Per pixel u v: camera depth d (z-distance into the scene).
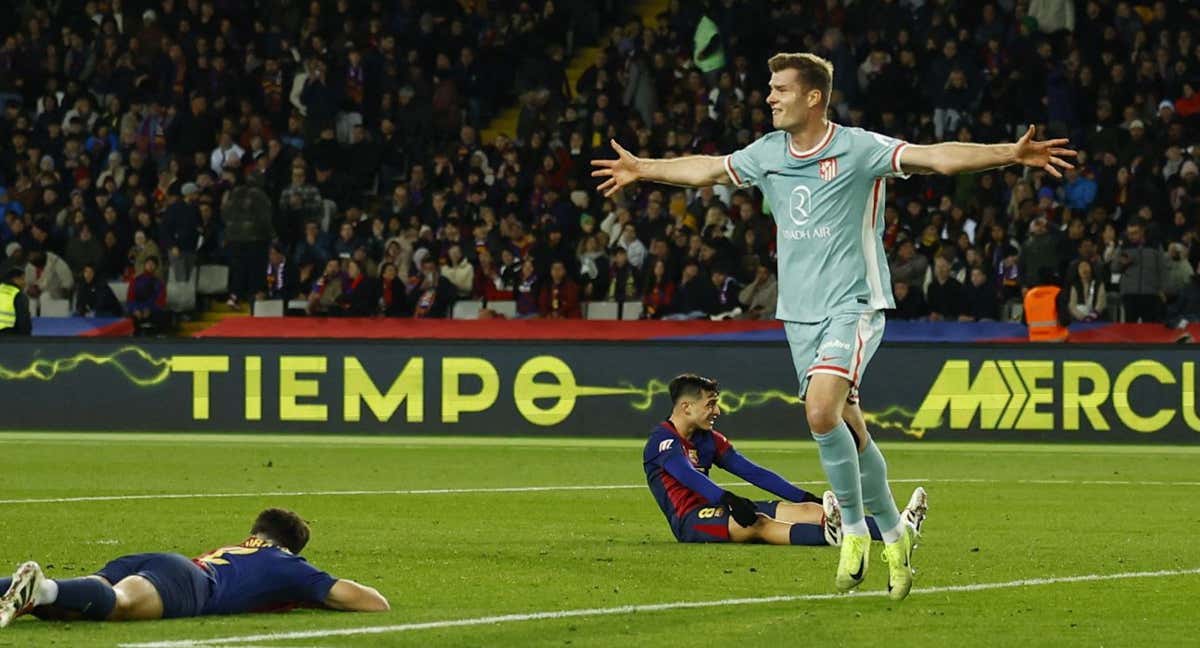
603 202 50.75
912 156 15.38
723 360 40.47
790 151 15.87
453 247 47.50
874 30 53.81
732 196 48.88
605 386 40.59
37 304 49.50
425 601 16.77
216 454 36.50
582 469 33.72
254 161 52.75
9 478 31.14
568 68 59.31
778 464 35.62
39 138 54.59
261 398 41.06
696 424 21.52
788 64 15.72
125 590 14.39
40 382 41.56
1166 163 49.53
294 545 15.63
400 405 40.84
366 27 56.44
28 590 13.65
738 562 19.69
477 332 44.78
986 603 16.78
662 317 45.53
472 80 56.06
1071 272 44.53
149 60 55.94
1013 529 23.97
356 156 52.34
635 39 55.03
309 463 34.62
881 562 19.97
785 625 15.31
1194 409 39.62
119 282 50.31
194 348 41.25
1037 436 39.94
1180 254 44.47
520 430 40.72
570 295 45.81
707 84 54.12
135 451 37.12
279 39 56.59
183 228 49.66
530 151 51.97
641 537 22.52
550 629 15.00
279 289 48.44
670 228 46.78
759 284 45.09
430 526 24.05
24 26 58.69
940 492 29.75
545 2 59.16
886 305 15.84
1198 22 54.09
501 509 26.52
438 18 56.59
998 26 54.00
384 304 46.16
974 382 40.06
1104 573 19.17
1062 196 49.09
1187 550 21.47
